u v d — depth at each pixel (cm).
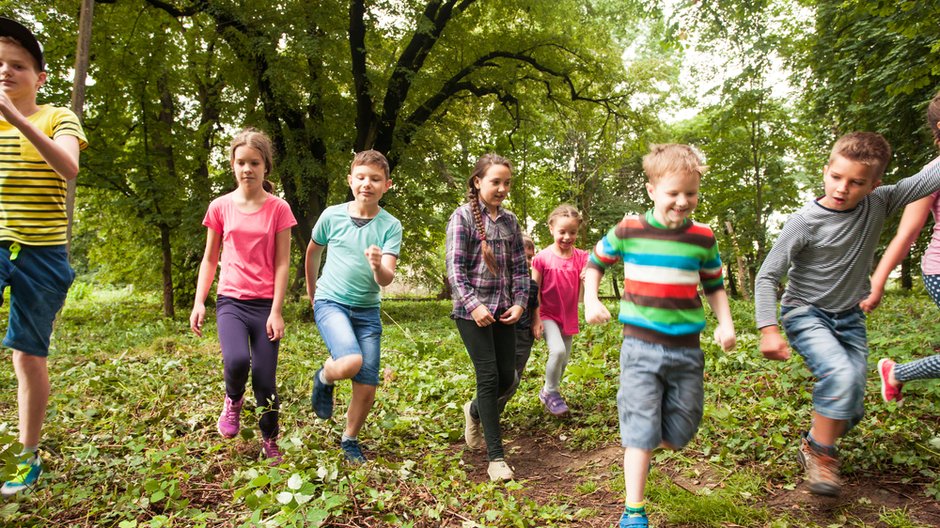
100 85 1424
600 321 278
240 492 280
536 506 309
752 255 2752
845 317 304
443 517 295
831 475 283
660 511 298
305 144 1555
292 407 460
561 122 2005
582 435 425
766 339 291
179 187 1537
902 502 286
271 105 1507
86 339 1053
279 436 386
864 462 320
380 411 477
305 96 1547
